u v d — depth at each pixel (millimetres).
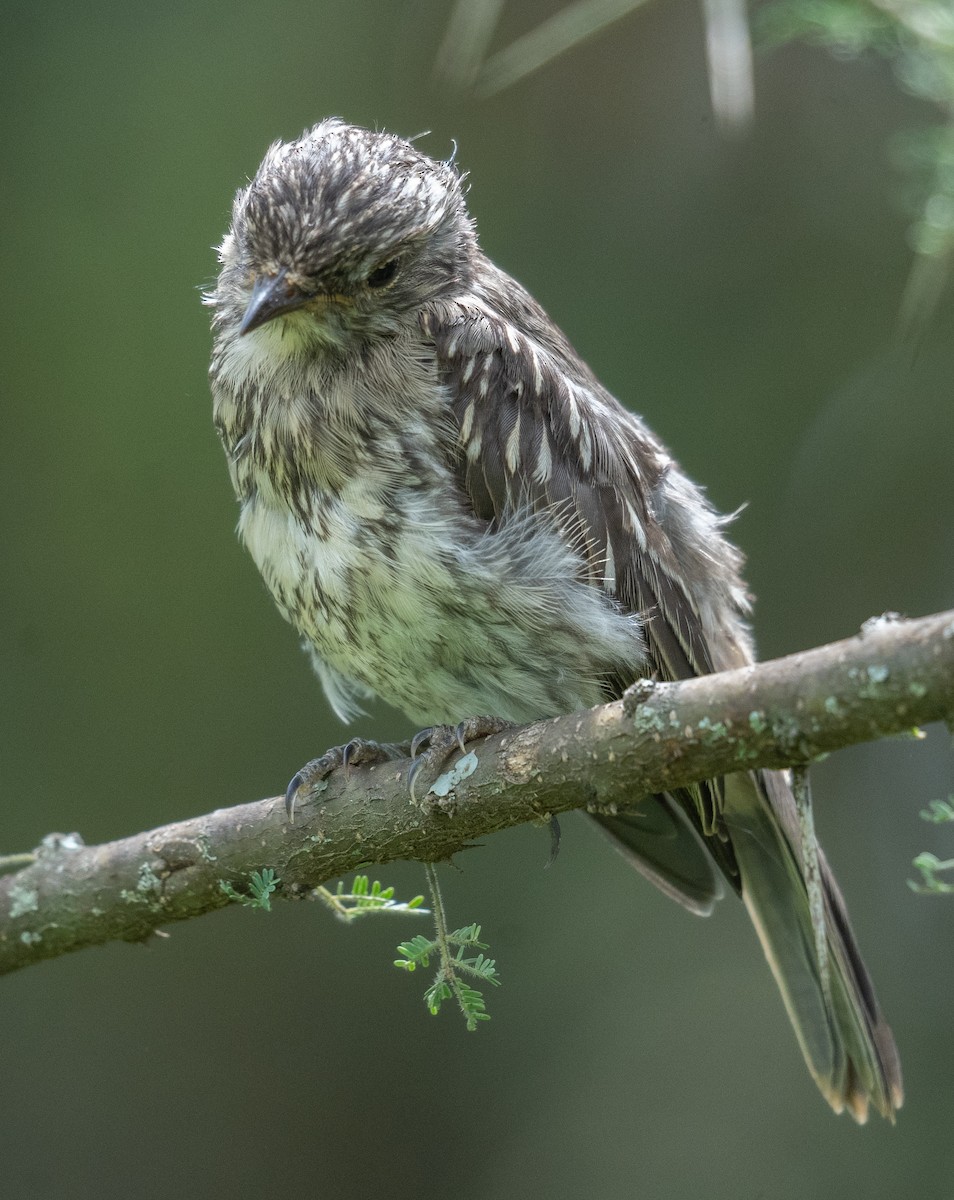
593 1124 11312
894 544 12047
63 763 12117
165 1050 11773
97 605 12297
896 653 5320
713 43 8289
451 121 12625
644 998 11570
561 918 11766
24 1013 11805
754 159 12602
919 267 9617
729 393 12227
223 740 12164
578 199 12625
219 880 7055
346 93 12602
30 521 12359
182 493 12383
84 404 12406
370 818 6785
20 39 12594
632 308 12422
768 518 12070
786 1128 11156
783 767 5699
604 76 12766
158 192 12477
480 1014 6496
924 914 11891
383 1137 11523
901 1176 10945
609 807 6160
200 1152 11578
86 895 7215
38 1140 11586
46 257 12461
